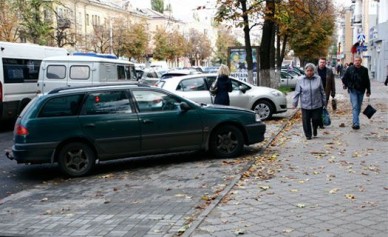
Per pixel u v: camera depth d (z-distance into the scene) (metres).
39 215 6.53
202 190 7.45
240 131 10.06
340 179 7.66
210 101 14.78
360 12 65.19
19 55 17.12
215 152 9.94
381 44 44.44
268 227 5.50
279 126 14.75
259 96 16.17
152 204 6.78
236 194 6.99
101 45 52.31
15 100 16.78
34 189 8.20
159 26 78.81
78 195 7.59
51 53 19.39
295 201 6.50
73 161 8.98
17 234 5.72
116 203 6.95
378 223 5.49
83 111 9.07
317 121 12.01
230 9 21.22
